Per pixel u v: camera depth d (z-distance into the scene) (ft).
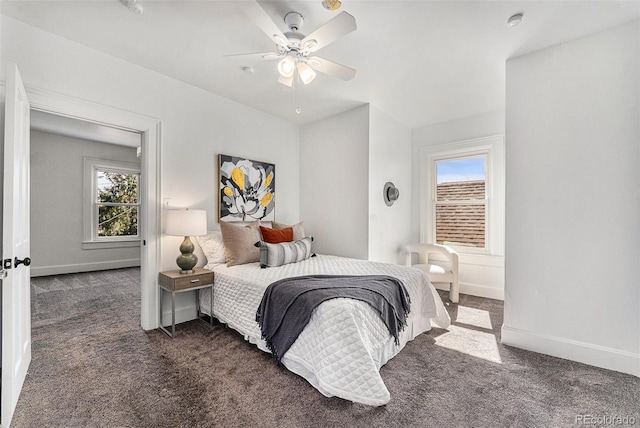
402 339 7.68
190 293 9.88
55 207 16.78
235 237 9.66
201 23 6.82
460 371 6.68
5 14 6.46
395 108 12.23
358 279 7.56
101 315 10.22
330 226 12.91
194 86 10.09
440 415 5.19
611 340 6.75
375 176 12.05
